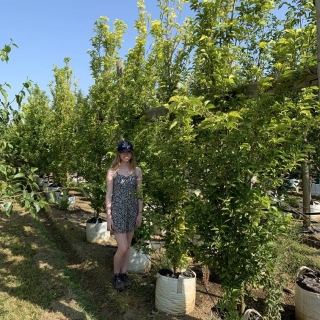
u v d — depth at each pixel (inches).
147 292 149.0
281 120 94.3
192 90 142.1
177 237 128.4
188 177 119.6
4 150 121.9
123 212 144.3
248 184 99.7
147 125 168.4
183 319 125.7
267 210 100.7
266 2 122.3
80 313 131.0
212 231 99.8
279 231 97.6
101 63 255.3
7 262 182.4
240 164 95.0
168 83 160.9
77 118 298.4
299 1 148.4
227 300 100.3
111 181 145.9
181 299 128.0
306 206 238.7
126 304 136.5
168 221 129.2
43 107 455.2
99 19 252.5
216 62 104.9
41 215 317.1
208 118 87.7
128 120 180.5
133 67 186.7
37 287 152.7
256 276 98.4
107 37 253.6
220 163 96.2
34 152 420.5
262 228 97.2
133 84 179.8
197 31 115.3
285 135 98.3
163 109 147.3
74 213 311.3
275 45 93.4
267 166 96.2
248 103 96.6
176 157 120.6
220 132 100.0
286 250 142.1
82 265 182.7
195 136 113.4
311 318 114.3
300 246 196.9
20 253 196.9
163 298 130.1
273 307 104.3
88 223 223.6
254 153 98.7
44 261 184.1
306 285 118.6
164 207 134.2
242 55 115.6
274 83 92.5
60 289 151.4
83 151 222.1
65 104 394.3
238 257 96.3
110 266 178.4
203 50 103.1
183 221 126.6
